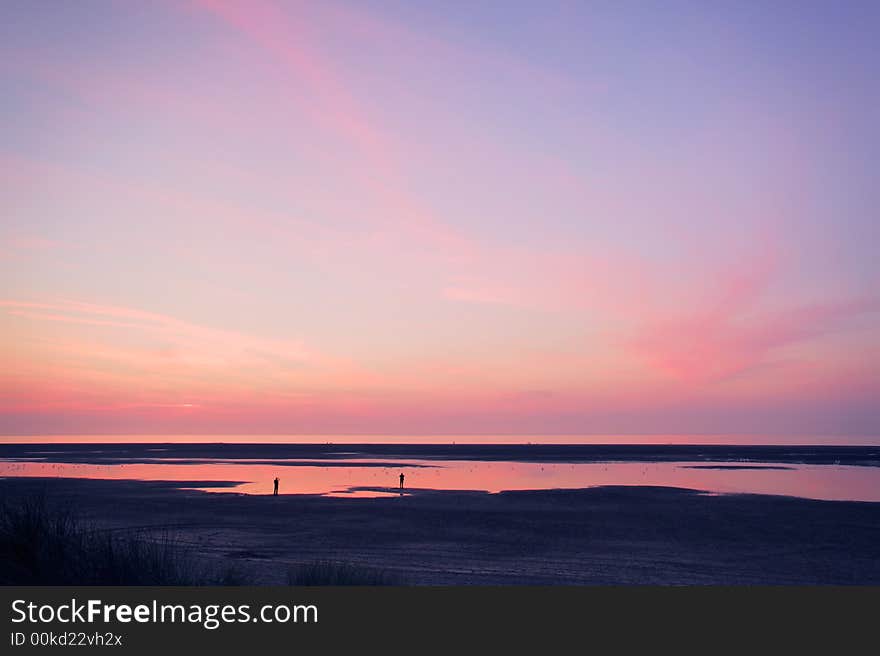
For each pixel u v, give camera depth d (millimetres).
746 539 30328
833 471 89562
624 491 55688
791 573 22594
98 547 12133
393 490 56000
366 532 31297
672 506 43938
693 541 29625
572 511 40875
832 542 29578
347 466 100562
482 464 109750
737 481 68812
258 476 73812
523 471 88188
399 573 20859
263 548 26328
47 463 104250
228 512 38875
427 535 30625
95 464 101375
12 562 11086
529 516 38031
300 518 36375
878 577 22125
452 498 48938
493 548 27047
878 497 50781
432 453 172000
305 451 185250
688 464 111000
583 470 91375
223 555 24422
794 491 56375
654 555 25828
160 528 31875
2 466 93688
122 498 46219
